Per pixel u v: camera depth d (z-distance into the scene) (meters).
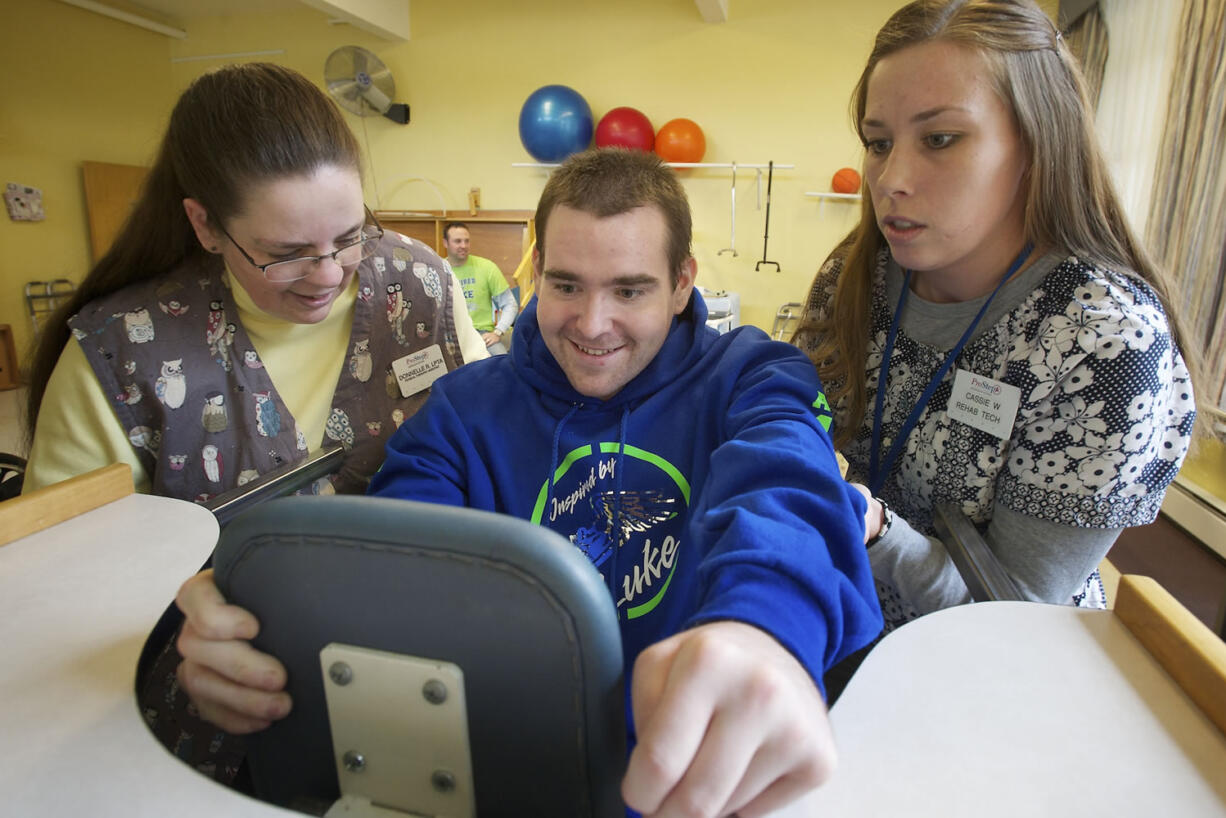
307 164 0.86
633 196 0.76
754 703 0.35
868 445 1.12
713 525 0.56
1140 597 0.53
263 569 0.42
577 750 0.40
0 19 5.43
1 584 0.61
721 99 5.17
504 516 0.38
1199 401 1.00
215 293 1.08
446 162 5.82
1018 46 0.76
